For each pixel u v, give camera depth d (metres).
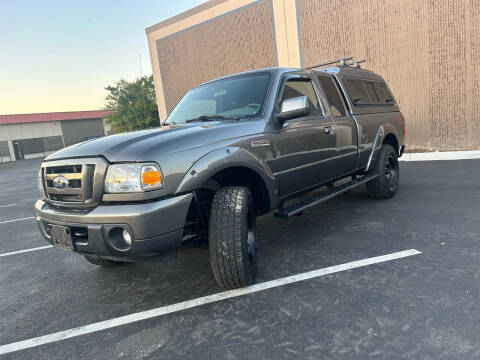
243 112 3.23
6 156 45.66
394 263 2.99
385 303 2.38
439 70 9.84
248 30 13.97
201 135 2.60
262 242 3.85
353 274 2.85
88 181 2.35
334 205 5.11
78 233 2.42
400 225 3.97
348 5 11.16
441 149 10.10
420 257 3.06
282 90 3.39
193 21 15.76
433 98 10.05
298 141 3.37
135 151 2.31
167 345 2.15
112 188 2.28
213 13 14.95
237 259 2.56
